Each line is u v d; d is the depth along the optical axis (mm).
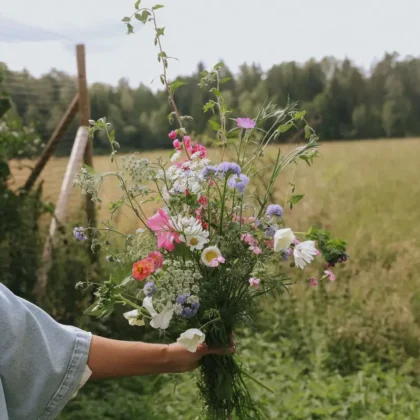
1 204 4004
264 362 3576
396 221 3891
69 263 4004
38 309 1250
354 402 3105
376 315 3775
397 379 3379
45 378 1202
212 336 1406
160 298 1291
